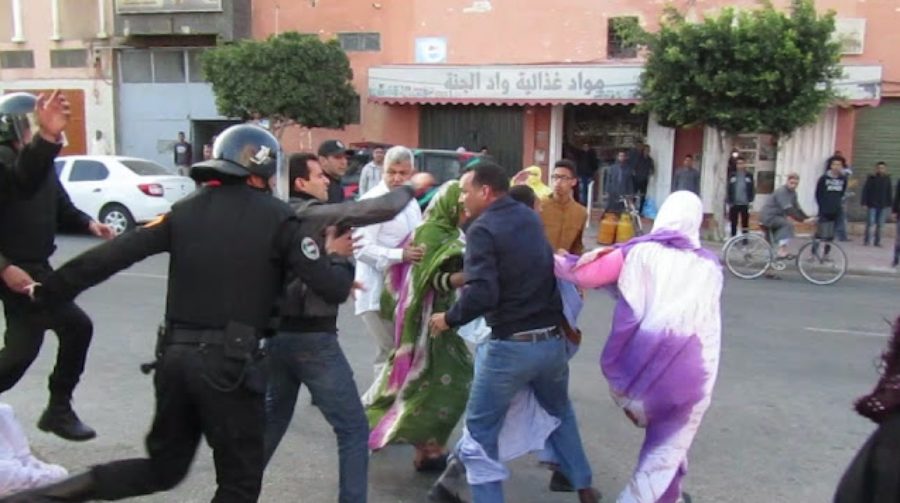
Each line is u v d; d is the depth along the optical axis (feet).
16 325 14.85
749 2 60.64
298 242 10.47
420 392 15.10
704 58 49.60
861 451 7.73
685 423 12.64
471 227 12.70
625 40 55.31
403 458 16.49
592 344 26.00
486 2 66.59
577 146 65.46
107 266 10.15
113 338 25.68
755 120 48.83
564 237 19.48
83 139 79.92
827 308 33.73
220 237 10.27
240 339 10.14
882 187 54.49
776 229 42.34
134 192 50.55
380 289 17.71
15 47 80.59
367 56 70.23
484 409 12.89
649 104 52.75
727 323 29.91
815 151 60.03
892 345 7.87
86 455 16.02
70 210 15.64
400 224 16.61
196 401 10.21
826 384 21.79
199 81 76.28
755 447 17.21
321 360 12.56
